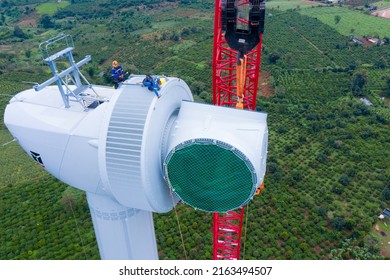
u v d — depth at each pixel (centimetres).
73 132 2080
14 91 11344
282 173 7162
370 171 7244
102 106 2089
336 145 7988
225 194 2020
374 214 6150
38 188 6950
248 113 2006
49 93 2383
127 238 2536
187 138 1923
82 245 5553
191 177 1997
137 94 2000
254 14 2428
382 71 11506
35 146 2223
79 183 2286
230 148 1859
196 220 5928
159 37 14412
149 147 1934
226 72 7631
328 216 6012
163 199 2220
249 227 5791
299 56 12556
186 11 17875
